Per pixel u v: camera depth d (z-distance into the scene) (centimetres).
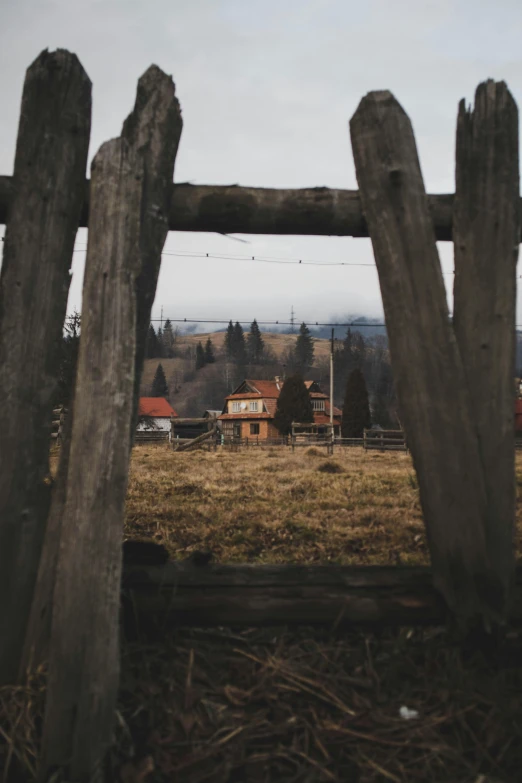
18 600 188
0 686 179
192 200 222
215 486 693
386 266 215
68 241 208
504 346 213
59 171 207
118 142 194
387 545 358
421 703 172
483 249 216
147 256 210
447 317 211
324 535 389
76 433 175
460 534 199
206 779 146
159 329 18038
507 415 210
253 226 227
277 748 157
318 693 176
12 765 153
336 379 12044
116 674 160
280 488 680
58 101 210
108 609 162
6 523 190
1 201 212
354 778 148
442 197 224
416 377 209
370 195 220
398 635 201
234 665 190
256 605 190
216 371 14888
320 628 196
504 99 221
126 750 155
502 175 218
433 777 148
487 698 173
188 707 170
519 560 235
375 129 221
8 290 200
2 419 193
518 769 151
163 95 219
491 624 191
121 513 171
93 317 182
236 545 362
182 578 194
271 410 5591
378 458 1520
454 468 203
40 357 200
